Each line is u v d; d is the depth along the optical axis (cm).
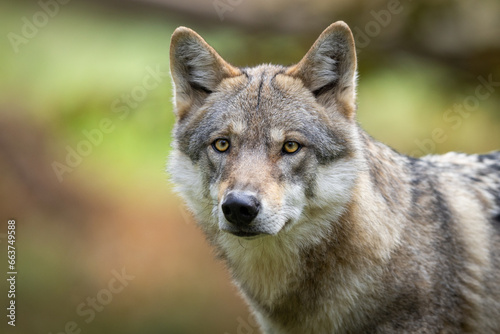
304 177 709
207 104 767
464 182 805
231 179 680
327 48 734
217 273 1505
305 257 725
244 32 1281
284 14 1257
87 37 1386
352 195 715
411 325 716
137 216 1530
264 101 727
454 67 1272
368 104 1311
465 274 746
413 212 733
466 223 763
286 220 691
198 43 771
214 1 1241
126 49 1342
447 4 1207
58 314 1407
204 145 738
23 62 1422
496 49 1209
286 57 1291
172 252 1514
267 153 702
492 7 1197
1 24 1457
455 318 738
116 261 1492
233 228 672
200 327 1421
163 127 1357
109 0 1315
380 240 705
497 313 765
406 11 1224
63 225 1518
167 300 1457
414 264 710
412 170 783
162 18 1335
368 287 708
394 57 1288
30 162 1547
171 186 852
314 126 718
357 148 728
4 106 1502
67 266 1470
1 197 1516
